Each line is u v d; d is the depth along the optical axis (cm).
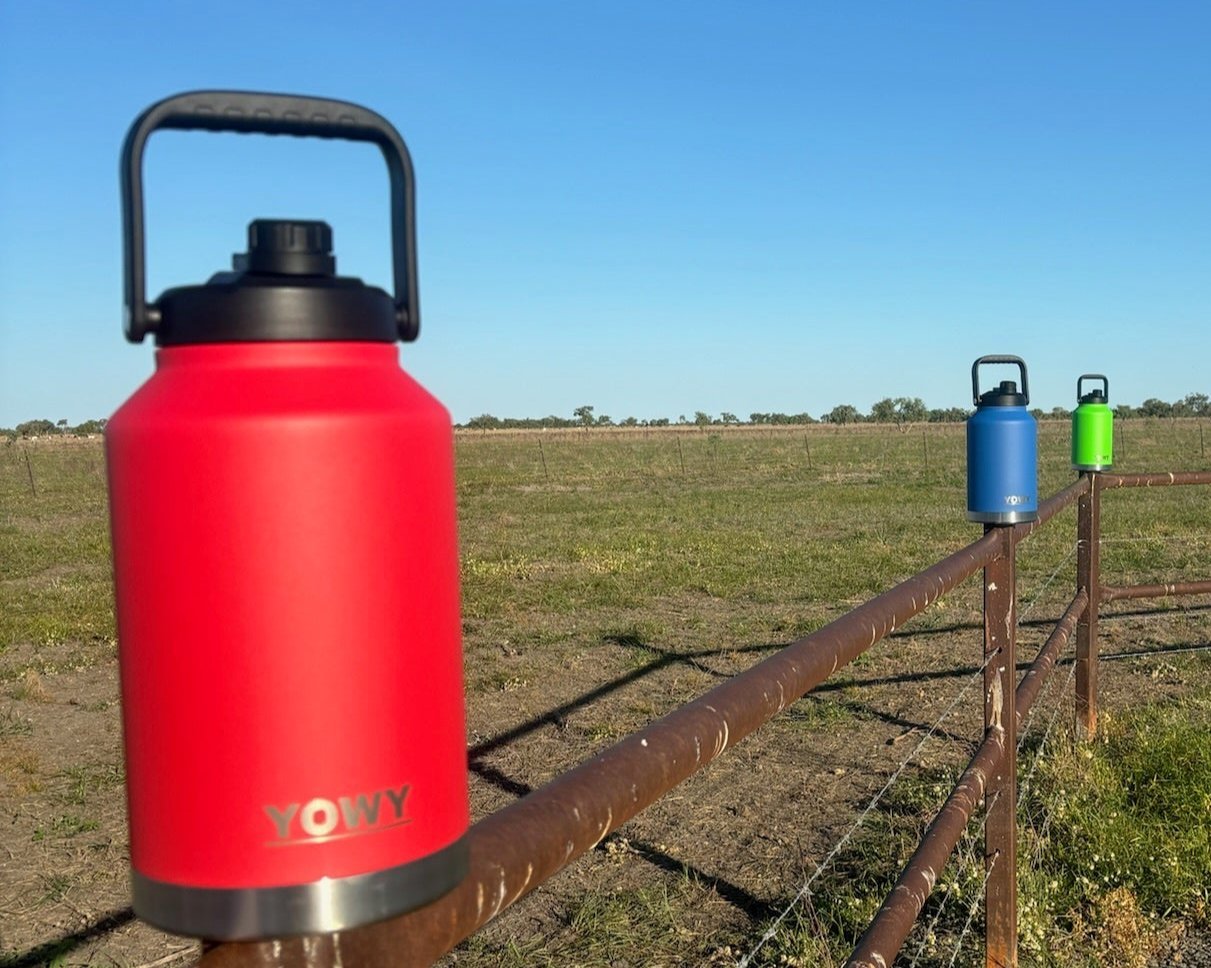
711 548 1294
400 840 59
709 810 436
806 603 943
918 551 1245
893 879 362
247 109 61
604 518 1736
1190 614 819
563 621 880
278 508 55
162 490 56
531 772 507
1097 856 353
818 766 489
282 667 56
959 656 700
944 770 474
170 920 57
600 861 390
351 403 58
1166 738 459
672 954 322
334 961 65
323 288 59
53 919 355
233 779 55
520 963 318
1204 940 327
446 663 62
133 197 59
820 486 2352
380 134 65
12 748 546
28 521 1842
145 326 59
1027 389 281
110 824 441
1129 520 1457
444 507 63
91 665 745
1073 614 434
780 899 355
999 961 286
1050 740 471
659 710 610
